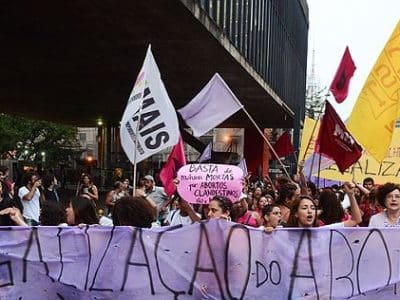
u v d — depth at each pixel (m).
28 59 19.94
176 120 6.34
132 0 12.37
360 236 4.88
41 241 4.69
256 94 28.45
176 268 4.69
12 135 46.88
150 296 4.69
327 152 6.64
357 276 4.87
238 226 4.71
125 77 23.75
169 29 15.10
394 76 6.80
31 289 4.69
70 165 59.53
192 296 4.69
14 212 5.54
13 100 32.56
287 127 45.50
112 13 13.61
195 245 4.70
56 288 4.70
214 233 4.70
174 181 6.39
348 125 7.04
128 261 4.69
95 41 16.88
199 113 7.52
